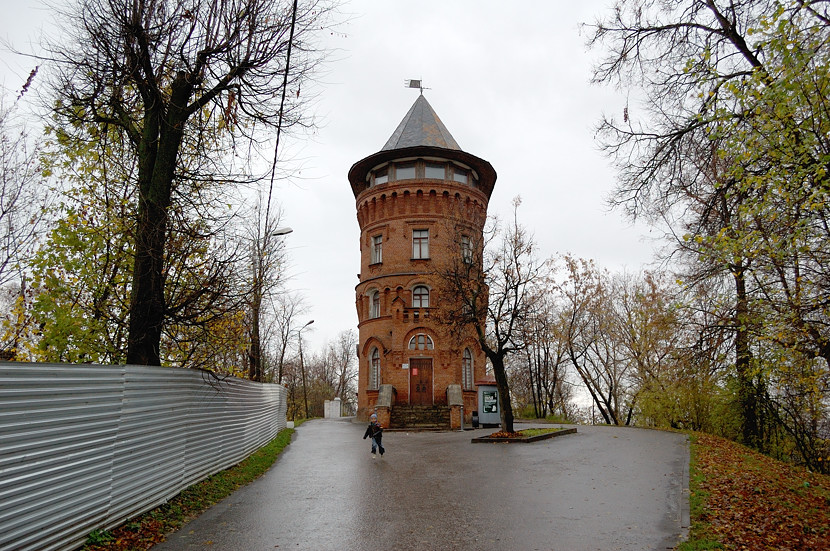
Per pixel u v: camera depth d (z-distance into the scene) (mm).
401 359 35656
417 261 37156
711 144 12445
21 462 6418
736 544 8102
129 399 8930
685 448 18875
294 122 12133
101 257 12547
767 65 8914
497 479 13914
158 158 11281
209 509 10781
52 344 10961
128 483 8859
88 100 10875
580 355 45656
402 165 38781
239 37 10977
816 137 8508
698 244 11656
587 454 17984
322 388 86375
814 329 10070
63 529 7133
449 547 8320
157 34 10336
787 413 20734
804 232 9055
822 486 13781
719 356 14922
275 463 17594
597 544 8344
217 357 15953
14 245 12539
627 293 38281
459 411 32438
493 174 40469
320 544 8469
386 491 12609
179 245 11672
